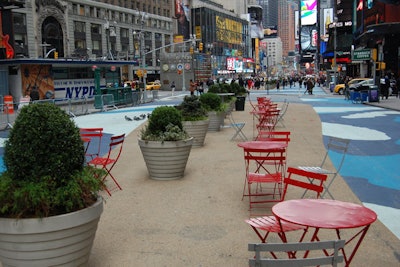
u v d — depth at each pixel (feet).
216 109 53.21
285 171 31.65
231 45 549.95
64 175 14.62
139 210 23.53
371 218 12.66
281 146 26.96
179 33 415.85
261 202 24.00
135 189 27.81
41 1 229.04
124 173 32.60
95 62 121.08
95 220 14.88
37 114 14.75
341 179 29.63
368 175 30.99
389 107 82.89
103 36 281.13
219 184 28.53
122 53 277.23
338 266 16.16
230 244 18.51
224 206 23.82
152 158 29.35
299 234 19.31
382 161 35.83
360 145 43.73
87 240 14.74
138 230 20.52
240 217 21.94
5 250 13.88
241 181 29.17
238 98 82.43
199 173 31.71
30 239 13.52
